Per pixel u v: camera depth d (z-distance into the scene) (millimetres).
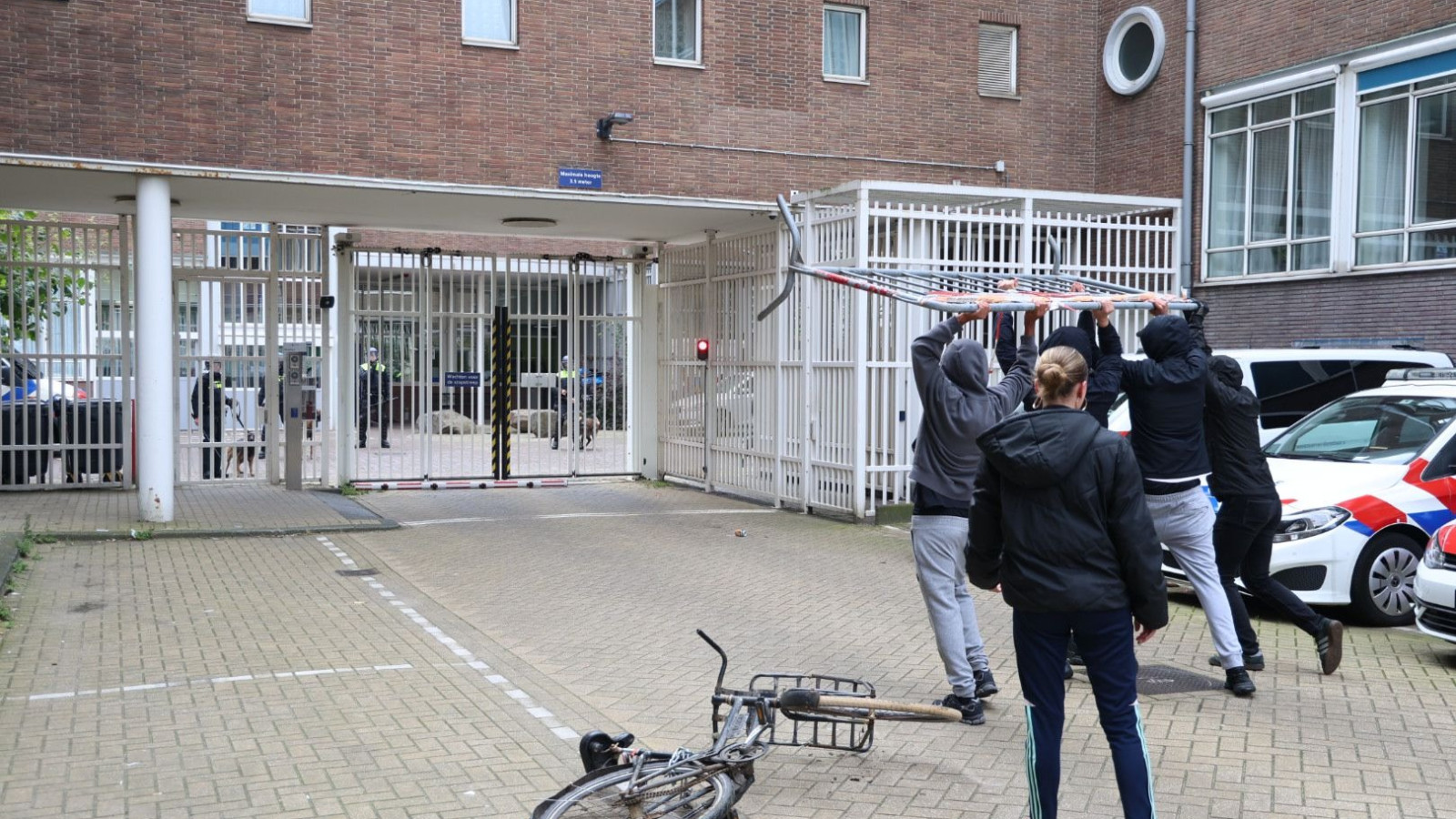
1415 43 13742
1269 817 5004
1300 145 15195
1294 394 11961
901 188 13266
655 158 14391
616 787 4555
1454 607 7172
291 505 14414
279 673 7203
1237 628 7172
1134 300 6680
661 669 7402
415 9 13305
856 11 15844
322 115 12961
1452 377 10273
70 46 12078
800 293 14523
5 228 15031
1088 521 4496
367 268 16531
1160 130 16734
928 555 6289
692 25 14789
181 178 12594
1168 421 6801
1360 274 14375
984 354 6133
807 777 5484
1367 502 8633
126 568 10562
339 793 5234
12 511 13555
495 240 21062
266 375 16188
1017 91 17000
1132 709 4496
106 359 15586
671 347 17766
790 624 8625
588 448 18062
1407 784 5387
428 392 16953
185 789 5262
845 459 13805
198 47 12508
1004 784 5414
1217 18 16094
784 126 15133
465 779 5418
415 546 12047
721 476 16453
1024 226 13961
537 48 13812
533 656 7730
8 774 5430
